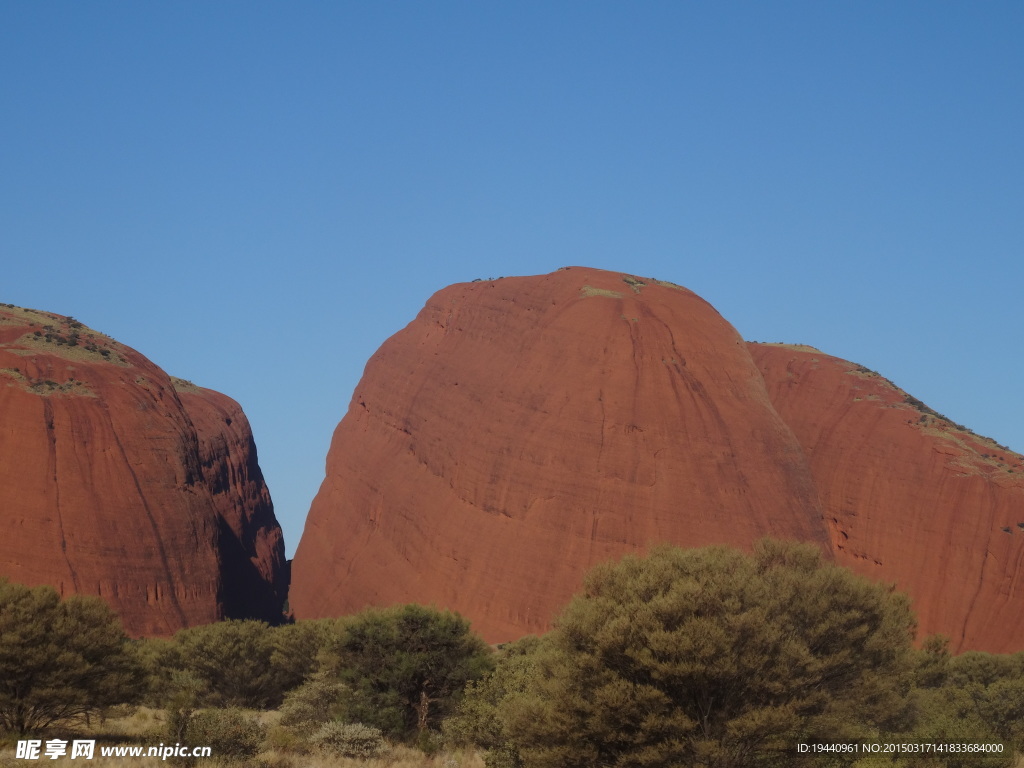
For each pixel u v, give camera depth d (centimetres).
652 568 2425
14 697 3034
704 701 2264
